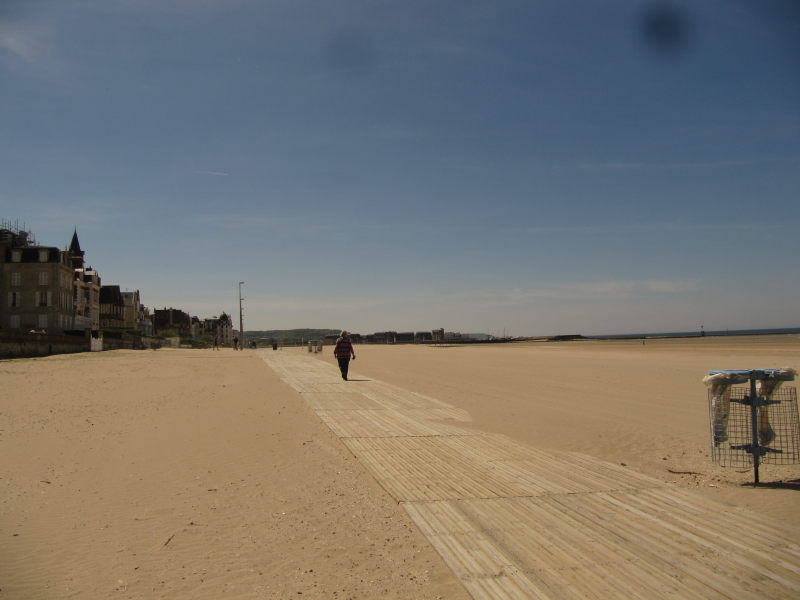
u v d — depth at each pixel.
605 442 11.14
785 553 5.58
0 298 70.88
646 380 23.98
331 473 8.78
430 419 13.91
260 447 10.60
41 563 5.47
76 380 23.64
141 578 5.17
